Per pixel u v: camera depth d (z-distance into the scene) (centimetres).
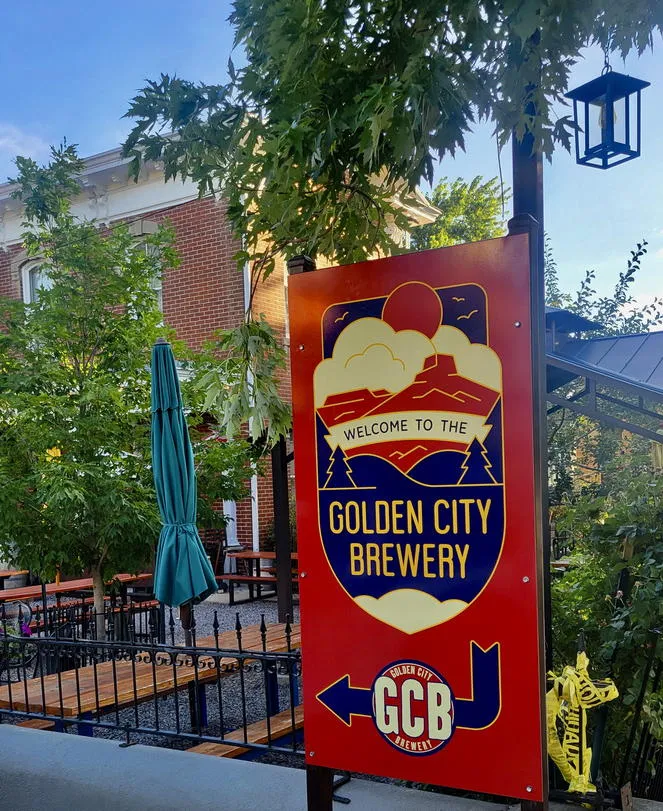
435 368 250
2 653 636
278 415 407
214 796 346
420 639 252
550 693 280
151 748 412
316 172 293
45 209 727
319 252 373
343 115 279
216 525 764
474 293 244
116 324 738
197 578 579
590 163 379
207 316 1208
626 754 324
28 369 705
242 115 313
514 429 238
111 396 691
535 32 261
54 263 751
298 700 618
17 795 375
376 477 261
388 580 258
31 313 745
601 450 672
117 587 802
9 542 721
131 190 1264
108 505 661
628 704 337
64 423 692
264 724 454
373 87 262
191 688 548
